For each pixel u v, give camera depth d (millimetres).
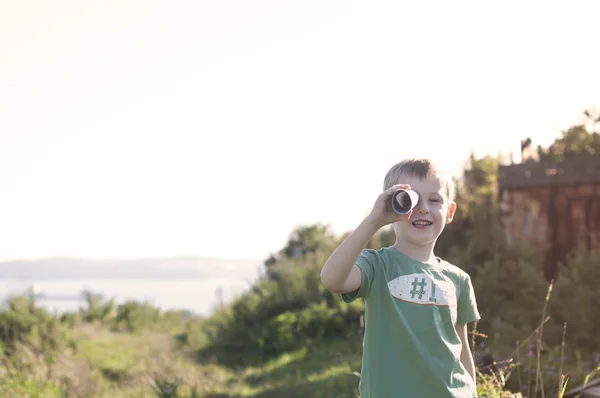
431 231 2885
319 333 11805
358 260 2889
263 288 14547
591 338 8039
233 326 13406
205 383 9578
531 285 8898
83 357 11789
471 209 11250
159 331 19000
